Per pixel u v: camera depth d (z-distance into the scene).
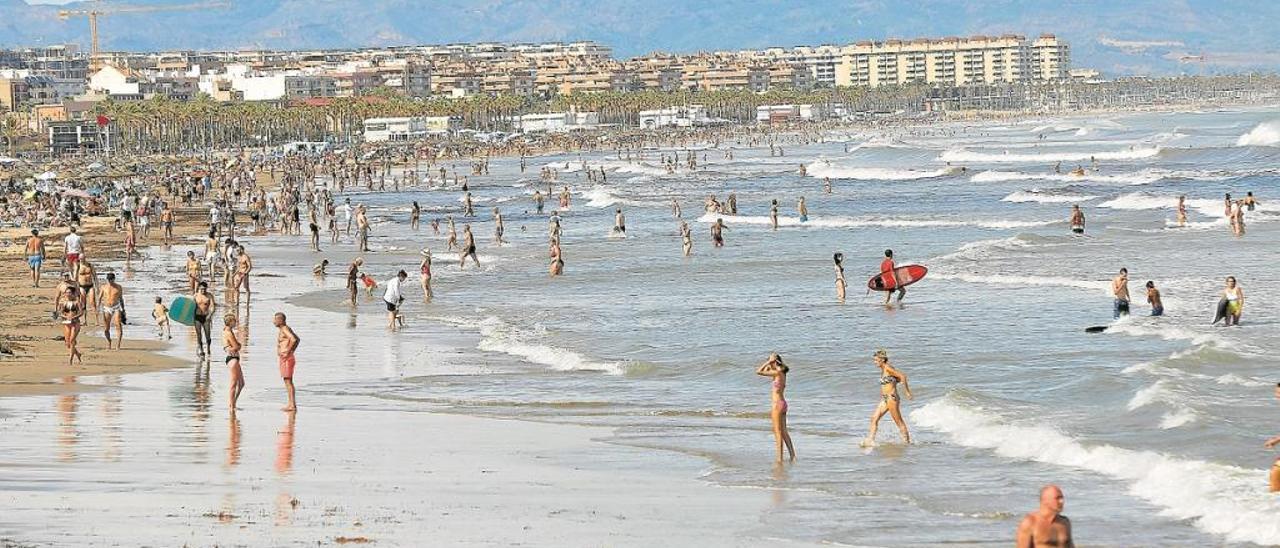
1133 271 122.81
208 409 65.00
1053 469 51.91
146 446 54.62
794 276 127.94
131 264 149.12
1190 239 150.25
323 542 39.09
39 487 45.72
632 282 127.00
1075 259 133.75
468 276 134.88
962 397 65.25
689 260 145.25
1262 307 98.31
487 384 75.06
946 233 173.50
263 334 95.00
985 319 97.31
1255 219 174.00
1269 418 58.78
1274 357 76.06
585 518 43.62
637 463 53.69
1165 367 73.19
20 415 61.81
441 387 74.00
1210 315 95.12
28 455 51.84
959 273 125.06
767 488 49.19
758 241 167.12
